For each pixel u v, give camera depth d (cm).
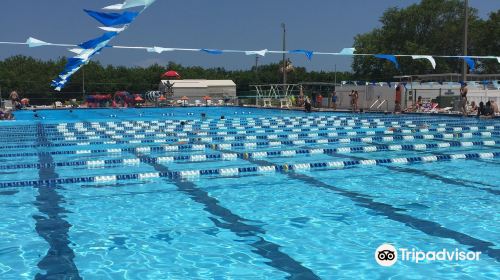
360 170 852
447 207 587
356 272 384
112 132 1541
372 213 563
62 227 516
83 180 771
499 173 813
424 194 661
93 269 394
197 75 5262
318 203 615
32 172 858
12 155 1059
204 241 464
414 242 455
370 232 488
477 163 917
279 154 1050
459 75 2939
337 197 648
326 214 561
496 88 2509
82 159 998
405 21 5291
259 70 5894
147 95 3738
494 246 442
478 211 568
